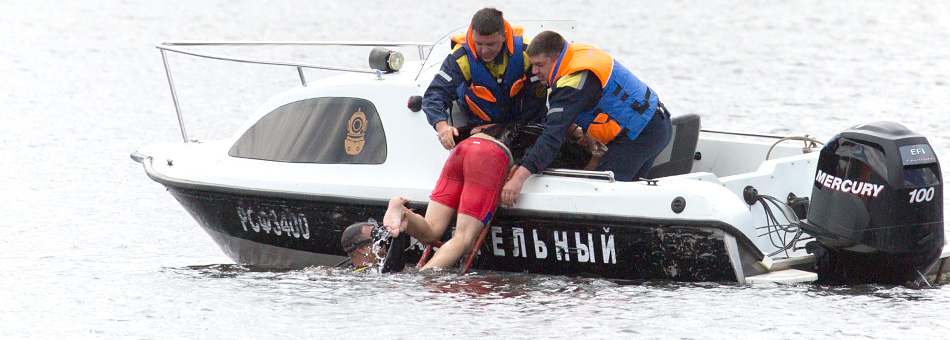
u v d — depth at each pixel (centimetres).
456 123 2362
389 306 2047
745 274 2083
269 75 6769
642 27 9969
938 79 6278
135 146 4447
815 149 2525
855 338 1831
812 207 2080
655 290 2089
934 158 2033
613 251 2138
